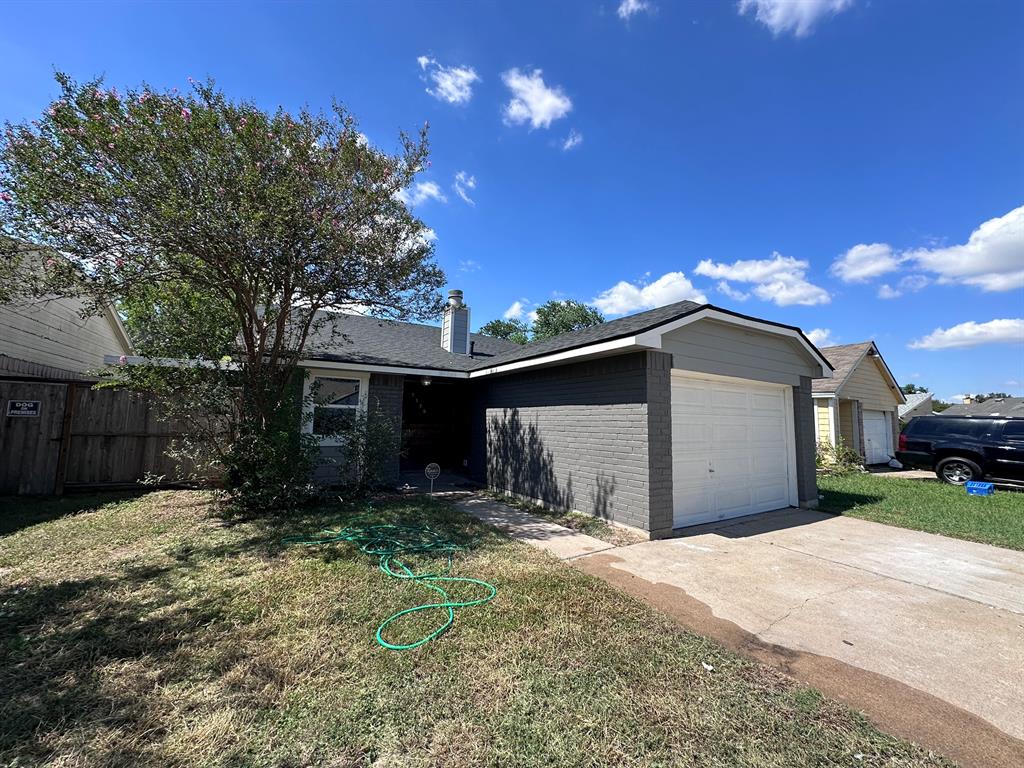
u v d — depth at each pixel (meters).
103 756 1.83
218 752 1.87
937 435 11.38
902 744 2.04
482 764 1.85
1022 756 1.97
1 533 5.19
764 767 1.87
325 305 6.75
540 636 2.97
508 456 9.02
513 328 38.50
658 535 5.77
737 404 7.46
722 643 2.99
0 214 4.91
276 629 2.97
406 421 12.75
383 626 3.04
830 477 12.41
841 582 4.21
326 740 1.96
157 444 7.89
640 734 2.05
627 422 6.17
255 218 4.98
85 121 4.71
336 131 6.11
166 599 3.42
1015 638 3.14
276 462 6.36
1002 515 7.29
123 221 5.03
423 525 5.91
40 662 2.54
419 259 6.91
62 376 9.14
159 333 6.54
